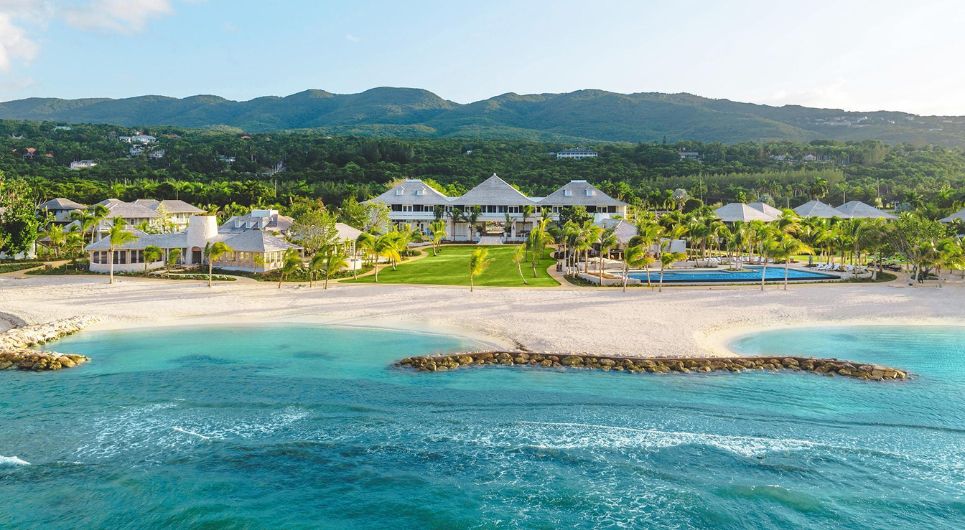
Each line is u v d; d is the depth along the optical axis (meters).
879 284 80.81
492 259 104.56
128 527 25.73
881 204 185.75
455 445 32.75
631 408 37.50
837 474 29.72
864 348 49.88
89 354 48.44
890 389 40.75
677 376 43.38
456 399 38.94
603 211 141.38
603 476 29.58
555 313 60.47
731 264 103.25
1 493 28.03
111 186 185.62
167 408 37.50
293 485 29.00
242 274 87.94
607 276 81.94
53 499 27.64
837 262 109.75
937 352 48.88
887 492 28.17
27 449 32.22
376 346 50.38
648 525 25.77
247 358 47.31
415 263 99.06
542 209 134.88
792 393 40.03
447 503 27.48
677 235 103.56
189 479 29.45
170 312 62.31
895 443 32.88
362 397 39.25
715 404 38.12
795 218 106.00
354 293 72.50
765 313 61.16
